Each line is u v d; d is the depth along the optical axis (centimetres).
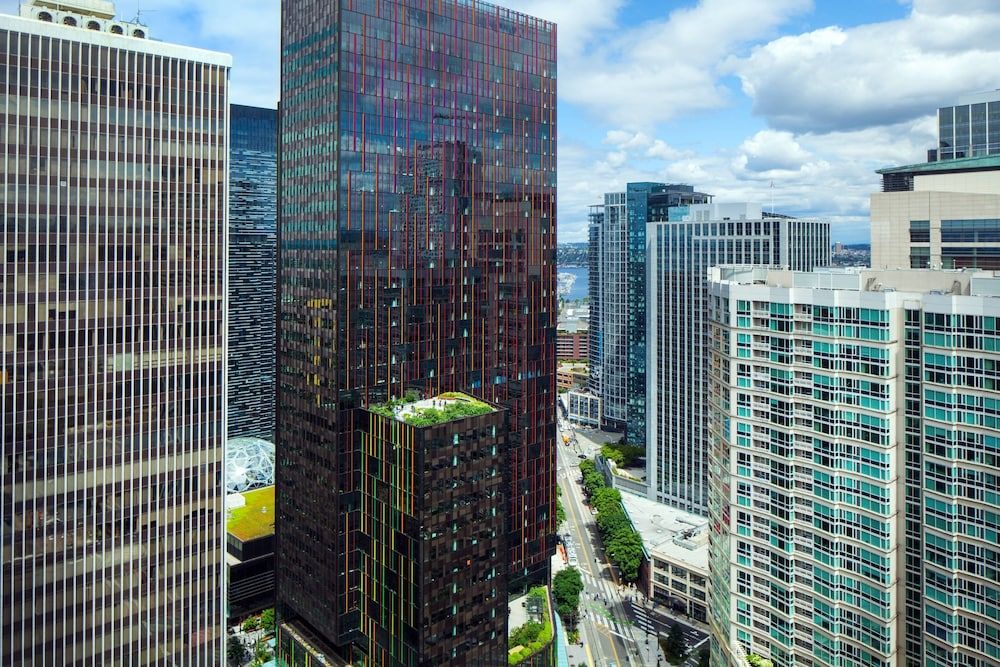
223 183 14400
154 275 13700
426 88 19625
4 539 12438
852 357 13600
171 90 13725
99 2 14075
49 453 12781
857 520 13762
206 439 14388
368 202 18400
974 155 19025
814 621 14600
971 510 12231
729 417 15900
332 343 18038
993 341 11738
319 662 18538
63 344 12825
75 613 13112
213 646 14588
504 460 17300
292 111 19712
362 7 18188
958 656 12600
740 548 15912
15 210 12288
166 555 14000
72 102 12750
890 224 17500
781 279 15900
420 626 15862
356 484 18050
